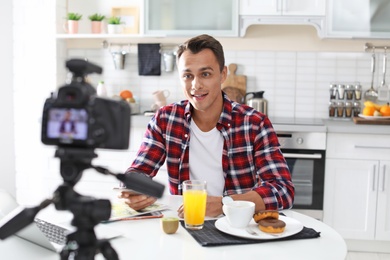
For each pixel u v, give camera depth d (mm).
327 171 3740
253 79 4355
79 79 925
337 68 4277
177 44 4434
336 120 4129
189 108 2143
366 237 3750
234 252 1440
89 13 4477
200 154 2154
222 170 2145
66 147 908
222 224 1652
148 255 1407
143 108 4504
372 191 3721
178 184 2189
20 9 4293
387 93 4211
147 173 2158
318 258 1404
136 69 4488
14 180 4457
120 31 4230
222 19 4012
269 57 4324
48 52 4293
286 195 1871
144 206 1845
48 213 1813
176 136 2166
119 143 907
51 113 896
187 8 4035
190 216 1627
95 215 918
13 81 4355
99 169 967
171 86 4465
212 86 1964
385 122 3729
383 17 3887
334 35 3922
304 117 4332
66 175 920
